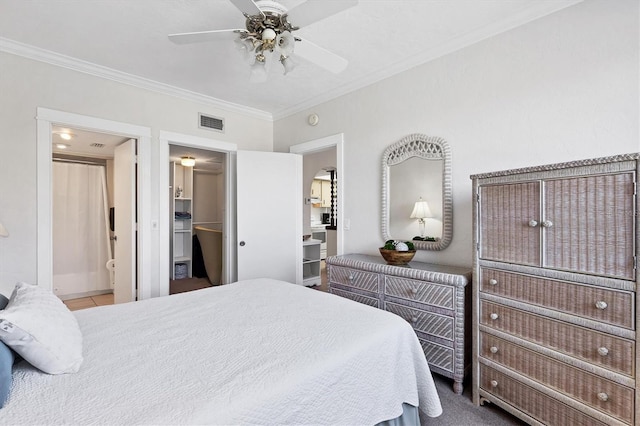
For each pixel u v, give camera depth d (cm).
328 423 110
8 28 221
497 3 194
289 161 386
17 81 243
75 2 192
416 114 265
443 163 246
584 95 182
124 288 332
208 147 358
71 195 436
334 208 725
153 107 316
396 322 154
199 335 137
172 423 81
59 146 399
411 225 269
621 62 170
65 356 105
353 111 319
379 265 242
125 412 84
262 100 363
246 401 91
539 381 154
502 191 171
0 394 85
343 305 180
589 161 133
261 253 371
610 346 129
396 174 280
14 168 241
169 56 260
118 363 112
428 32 226
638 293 120
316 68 282
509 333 167
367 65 277
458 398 194
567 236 143
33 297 124
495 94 218
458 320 195
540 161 198
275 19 159
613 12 172
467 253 233
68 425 79
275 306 178
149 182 314
